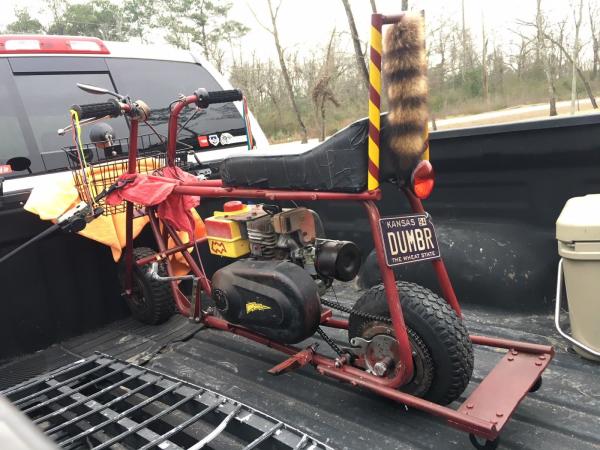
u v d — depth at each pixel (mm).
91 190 2742
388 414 2041
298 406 2178
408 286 1999
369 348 2023
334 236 3684
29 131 3047
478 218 3018
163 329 3146
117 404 2229
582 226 2168
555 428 1863
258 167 2070
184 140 3631
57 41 3334
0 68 3055
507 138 2754
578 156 2574
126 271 3064
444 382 1885
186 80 3885
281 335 2178
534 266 2758
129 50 3672
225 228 2426
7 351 2900
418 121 1758
